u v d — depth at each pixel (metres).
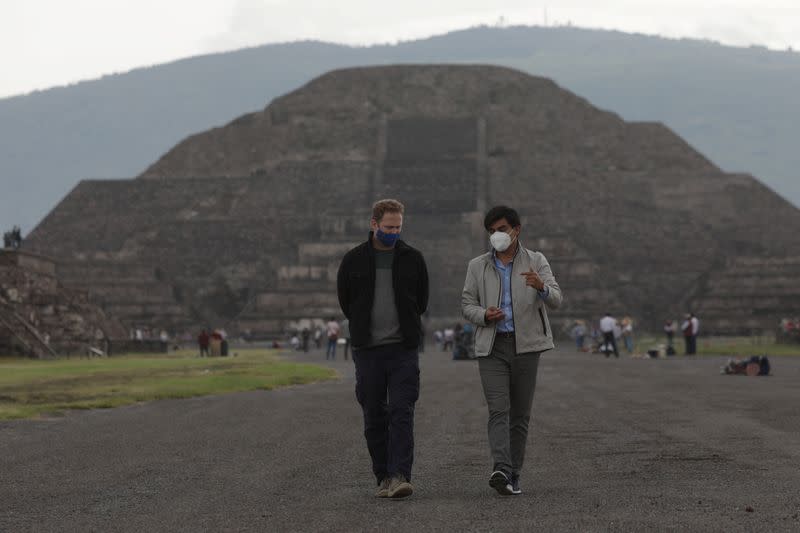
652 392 48.16
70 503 20.12
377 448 20.94
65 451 27.98
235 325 196.38
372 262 20.75
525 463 24.92
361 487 21.59
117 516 18.70
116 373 65.62
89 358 102.06
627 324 113.81
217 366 75.12
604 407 39.78
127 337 139.88
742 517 17.52
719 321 195.75
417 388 20.75
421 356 107.31
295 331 182.38
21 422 36.03
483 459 25.69
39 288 121.12
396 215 20.70
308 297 199.50
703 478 21.91
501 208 21.48
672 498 19.45
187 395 48.00
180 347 155.00
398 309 20.61
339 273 21.00
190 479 22.91
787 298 198.12
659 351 97.44
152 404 43.66
